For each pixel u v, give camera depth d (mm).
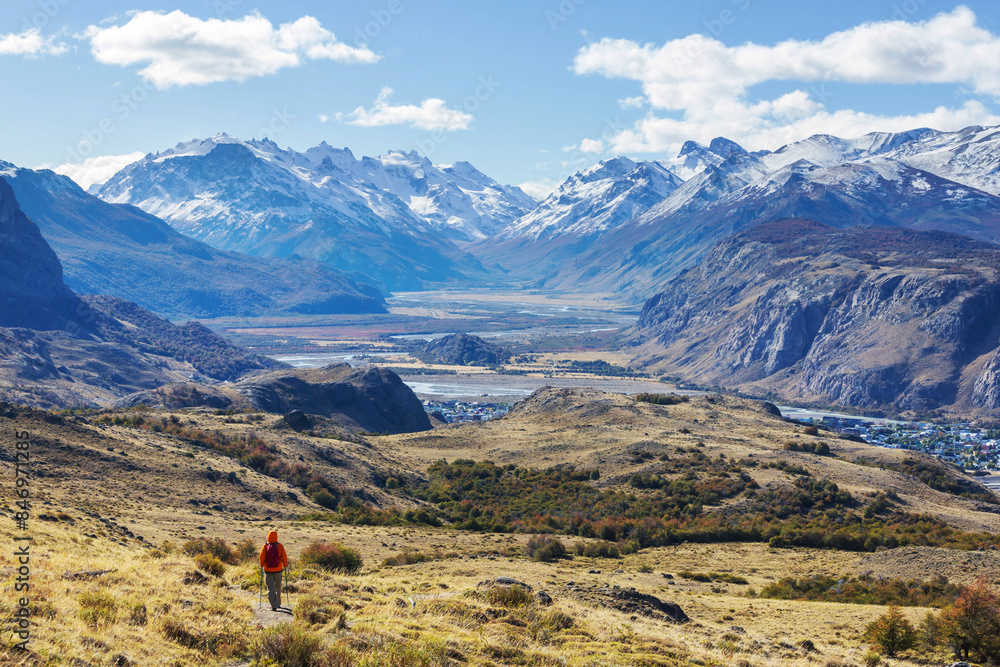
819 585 72312
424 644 28328
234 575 39156
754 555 94250
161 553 49562
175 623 27234
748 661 36094
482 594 40906
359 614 33000
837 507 119188
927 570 73938
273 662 25141
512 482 143625
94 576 32938
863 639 48125
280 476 121438
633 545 97500
